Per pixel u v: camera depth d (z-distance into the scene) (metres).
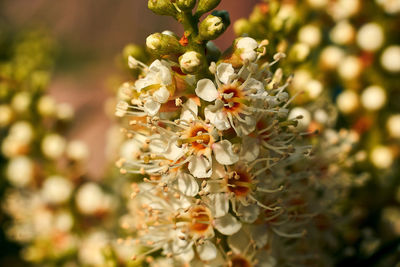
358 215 0.19
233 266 0.16
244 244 0.15
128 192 0.18
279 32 0.17
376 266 0.19
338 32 0.19
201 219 0.15
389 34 0.19
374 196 0.19
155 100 0.15
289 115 0.17
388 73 0.19
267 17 0.17
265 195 0.16
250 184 0.15
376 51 0.19
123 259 0.17
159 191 0.16
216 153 0.15
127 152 0.17
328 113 0.18
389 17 0.19
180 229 0.15
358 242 0.19
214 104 0.15
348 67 0.19
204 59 0.15
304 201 0.17
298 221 0.16
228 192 0.15
